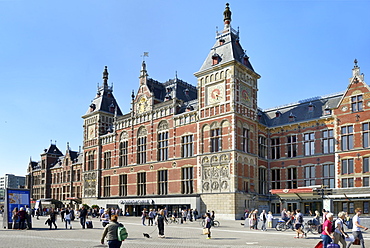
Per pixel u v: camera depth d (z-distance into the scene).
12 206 35.59
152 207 61.56
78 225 41.38
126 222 48.06
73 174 91.62
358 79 50.12
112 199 68.94
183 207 56.44
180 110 61.88
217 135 54.25
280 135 58.31
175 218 49.25
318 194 46.38
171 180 59.62
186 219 52.38
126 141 69.81
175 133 60.41
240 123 53.72
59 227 38.09
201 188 54.72
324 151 52.81
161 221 28.44
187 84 68.50
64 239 26.12
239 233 32.19
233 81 53.22
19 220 34.69
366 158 48.03
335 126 51.59
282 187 56.56
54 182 99.31
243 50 59.09
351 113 50.12
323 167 52.50
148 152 64.62
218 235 30.27
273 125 59.34
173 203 57.12
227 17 58.81
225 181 51.91
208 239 26.97
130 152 68.44
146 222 47.69
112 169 71.88
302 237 28.28
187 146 58.44
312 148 54.19
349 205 46.81
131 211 65.94
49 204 78.81
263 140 59.00
